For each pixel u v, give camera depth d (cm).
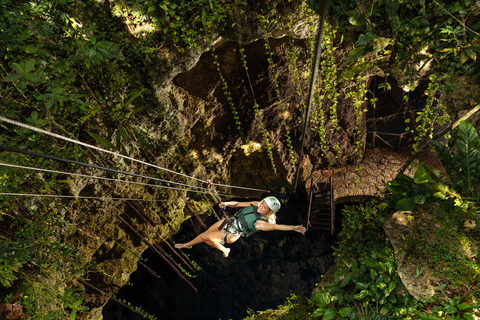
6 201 563
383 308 582
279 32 725
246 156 1229
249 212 479
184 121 971
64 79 594
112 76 677
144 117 838
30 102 574
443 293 526
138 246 1068
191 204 1188
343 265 683
